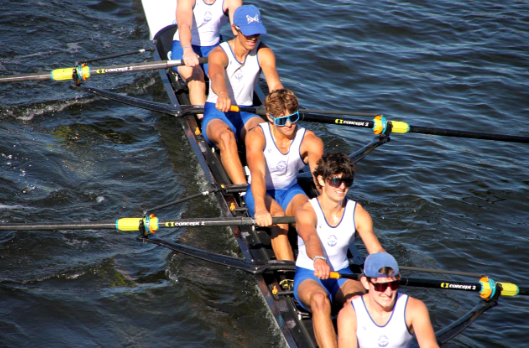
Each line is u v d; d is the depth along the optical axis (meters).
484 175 30.92
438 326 21.33
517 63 42.41
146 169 28.30
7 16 40.31
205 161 26.48
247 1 47.22
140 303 20.75
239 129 26.36
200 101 29.55
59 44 38.44
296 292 19.05
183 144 30.42
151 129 31.66
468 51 43.47
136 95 34.81
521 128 35.47
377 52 42.50
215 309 20.77
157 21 37.97
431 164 31.59
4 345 18.36
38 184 26.28
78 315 19.95
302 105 35.41
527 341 20.88
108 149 29.56
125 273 22.12
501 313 22.27
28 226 20.50
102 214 25.00
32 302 20.20
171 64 27.98
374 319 15.97
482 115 36.53
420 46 43.84
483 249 25.53
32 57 36.44
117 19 43.00
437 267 24.23
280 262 20.88
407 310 15.81
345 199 18.88
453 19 47.66
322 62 40.47
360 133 34.22
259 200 20.78
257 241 22.67
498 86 39.47
